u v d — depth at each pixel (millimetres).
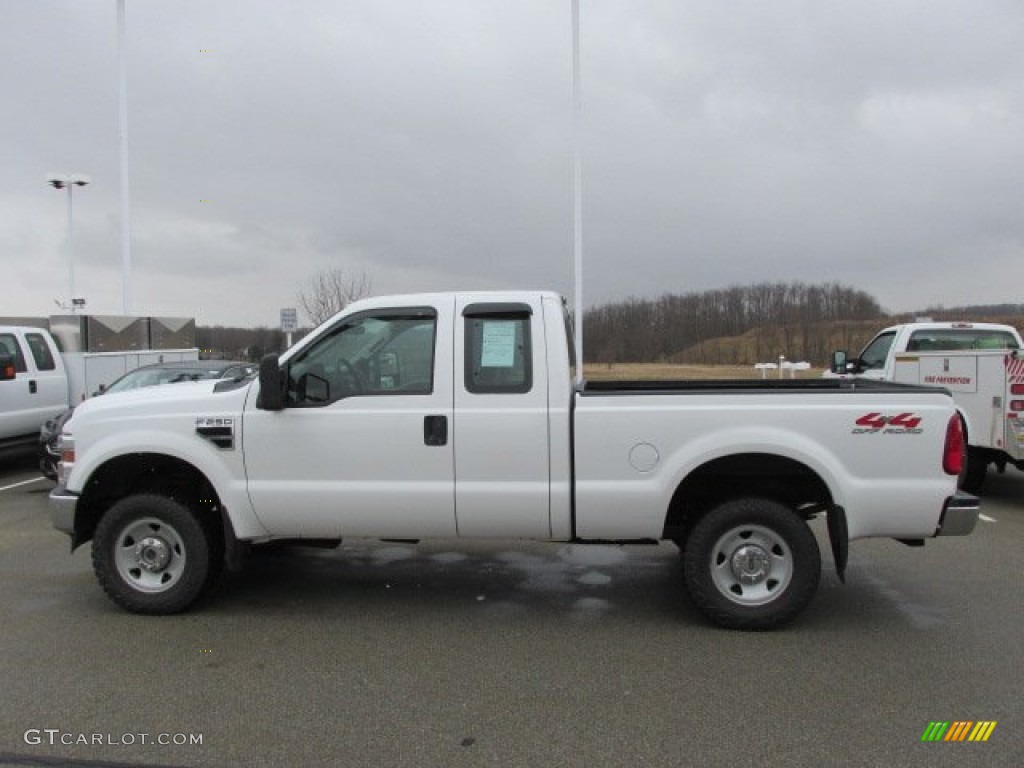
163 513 4988
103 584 5055
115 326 13805
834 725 3525
